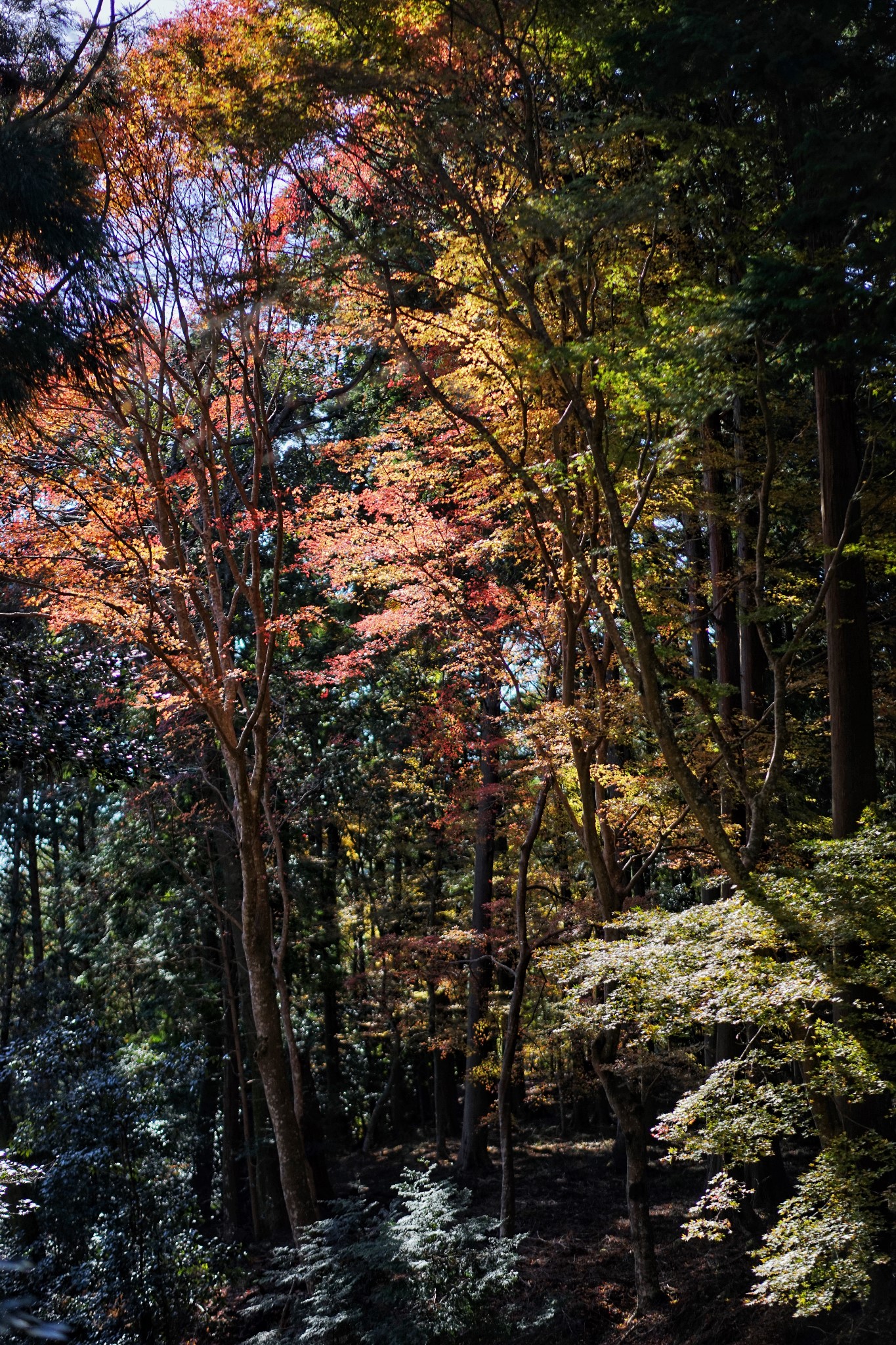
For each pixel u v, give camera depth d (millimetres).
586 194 8945
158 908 20812
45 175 8125
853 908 7566
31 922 24734
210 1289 13992
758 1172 13188
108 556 12320
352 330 11641
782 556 14102
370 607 18141
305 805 19531
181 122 10969
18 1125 15430
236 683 14133
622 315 10281
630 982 8266
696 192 9750
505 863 22234
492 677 14781
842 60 7109
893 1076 7496
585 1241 14328
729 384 8719
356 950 25297
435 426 12945
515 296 10969
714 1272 11773
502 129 9859
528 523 12297
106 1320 12805
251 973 13297
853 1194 6910
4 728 11391
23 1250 13562
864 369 9711
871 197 7066
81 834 23562
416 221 11133
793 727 12945
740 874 9305
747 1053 8203
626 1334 11211
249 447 18594
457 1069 25500
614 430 10523
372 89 9633
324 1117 24422
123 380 11500
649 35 7684
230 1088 20578
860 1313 9297
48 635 14211
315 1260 11820
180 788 19688
